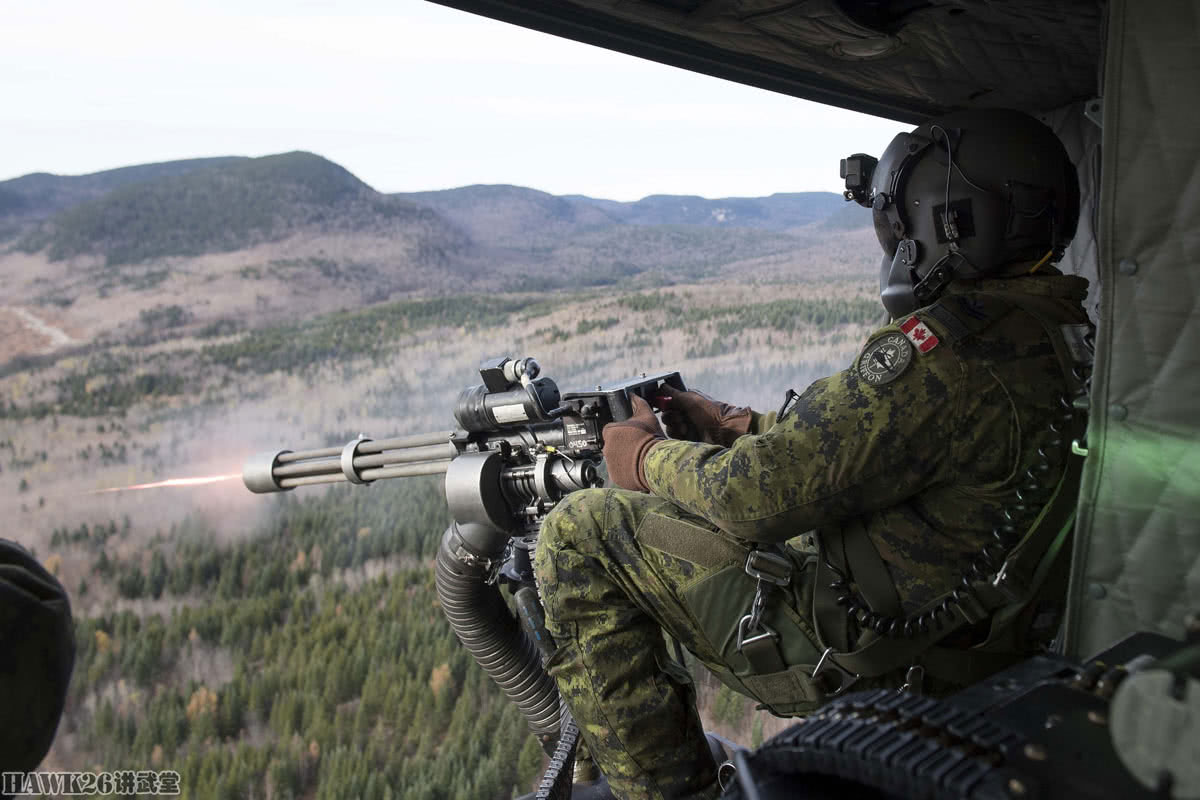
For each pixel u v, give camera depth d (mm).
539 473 2111
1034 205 1450
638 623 1748
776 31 1909
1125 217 1122
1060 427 1351
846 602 1491
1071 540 1384
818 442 1400
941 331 1379
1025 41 1991
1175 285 1090
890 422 1366
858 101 2379
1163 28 1072
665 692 1719
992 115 1496
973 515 1388
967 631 1449
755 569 1562
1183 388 1090
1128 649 953
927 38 1991
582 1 1751
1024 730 791
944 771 725
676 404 2096
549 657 1797
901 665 1465
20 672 752
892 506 1441
